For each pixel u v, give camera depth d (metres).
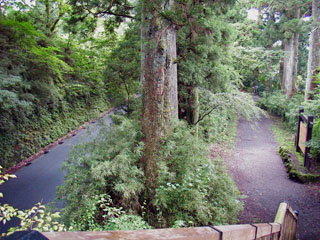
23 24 6.35
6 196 5.74
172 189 3.72
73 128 11.90
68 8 10.55
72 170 3.80
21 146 7.95
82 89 12.78
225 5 4.83
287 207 3.19
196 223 3.51
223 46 7.39
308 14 12.85
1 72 6.05
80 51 11.95
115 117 5.82
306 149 6.90
